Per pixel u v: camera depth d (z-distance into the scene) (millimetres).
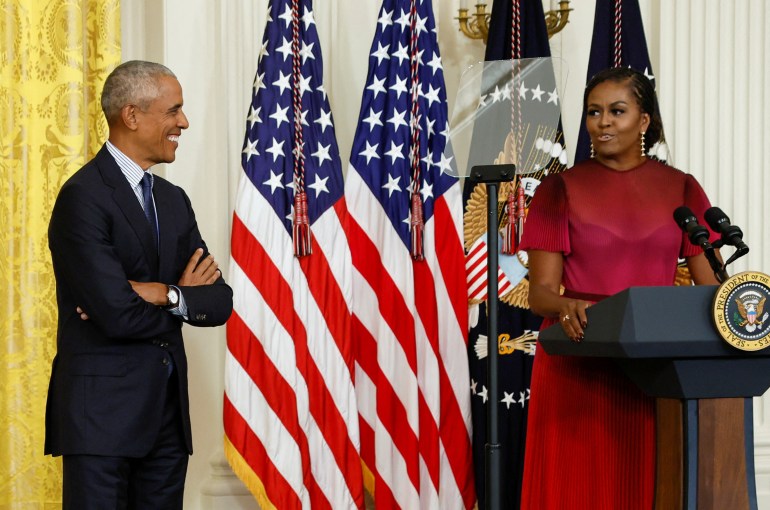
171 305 2828
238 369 3770
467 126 3090
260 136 3863
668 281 2637
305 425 3854
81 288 2703
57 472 3744
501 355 3998
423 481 3938
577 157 4023
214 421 4258
